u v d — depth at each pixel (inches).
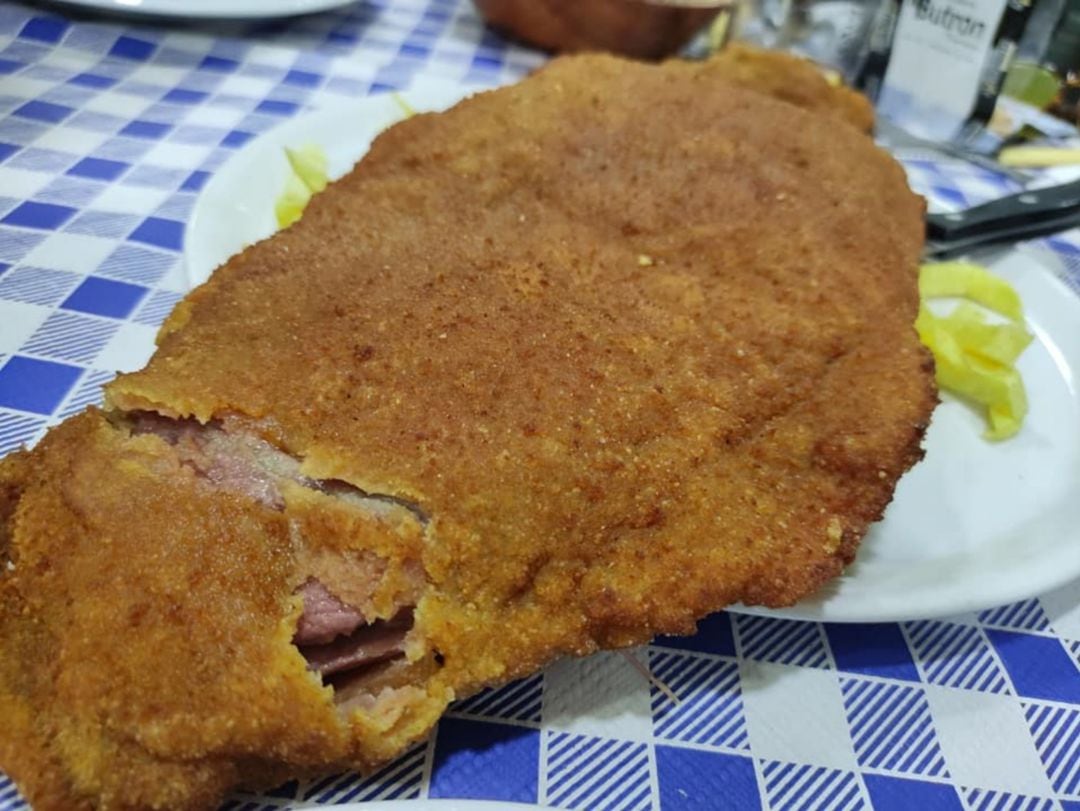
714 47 19.8
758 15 19.7
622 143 12.0
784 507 8.2
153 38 17.8
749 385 8.9
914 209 12.2
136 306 11.4
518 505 7.4
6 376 10.1
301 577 7.1
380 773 7.2
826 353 9.5
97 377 10.3
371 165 11.6
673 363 8.9
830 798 7.6
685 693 8.2
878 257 10.9
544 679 8.1
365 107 14.6
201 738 6.2
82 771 6.2
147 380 7.6
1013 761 8.0
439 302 8.9
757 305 9.8
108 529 6.8
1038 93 17.4
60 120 15.0
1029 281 13.0
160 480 7.2
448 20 21.1
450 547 7.1
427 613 7.0
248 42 18.4
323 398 7.7
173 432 7.7
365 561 7.2
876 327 10.0
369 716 6.8
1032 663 8.9
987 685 8.6
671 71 13.9
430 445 7.5
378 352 8.2
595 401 8.2
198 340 8.2
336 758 6.6
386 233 10.0
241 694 6.3
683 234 10.7
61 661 6.4
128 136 14.9
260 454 7.5
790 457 8.6
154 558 6.7
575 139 12.0
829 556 8.0
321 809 6.5
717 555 7.8
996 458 10.7
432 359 8.2
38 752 6.2
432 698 6.9
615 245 10.4
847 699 8.3
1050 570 8.7
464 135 11.9
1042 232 13.5
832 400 9.2
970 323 11.5
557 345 8.7
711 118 12.7
